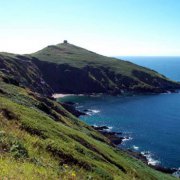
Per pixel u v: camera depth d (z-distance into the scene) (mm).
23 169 15148
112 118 138000
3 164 14648
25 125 30469
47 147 25125
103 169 28703
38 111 50062
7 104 37906
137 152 89125
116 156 46500
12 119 30531
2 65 174625
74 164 25203
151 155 89312
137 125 126688
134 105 173500
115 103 178500
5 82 65812
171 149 95438
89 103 176375
